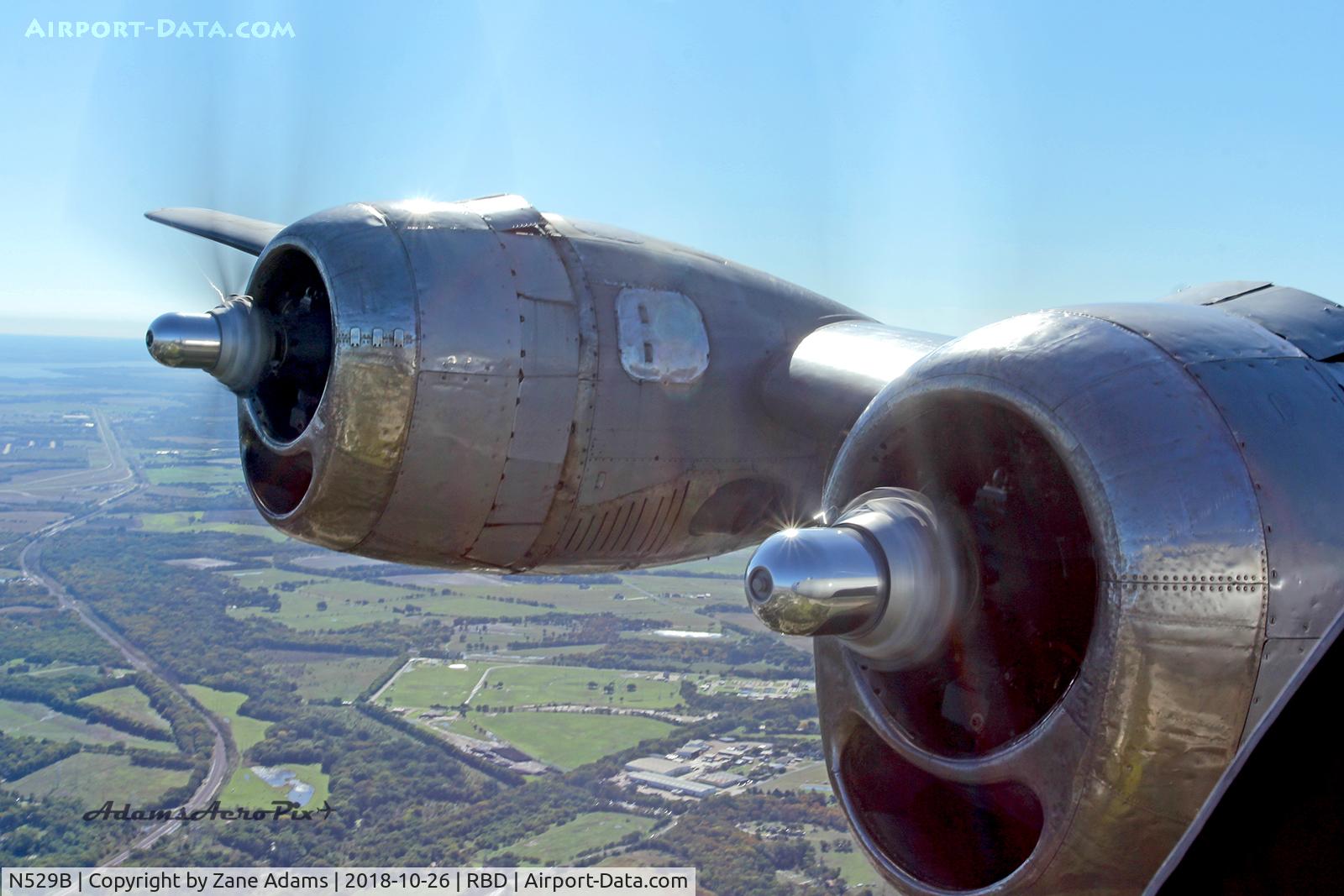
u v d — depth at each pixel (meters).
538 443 6.11
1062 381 3.64
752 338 6.80
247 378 6.28
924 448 4.01
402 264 5.88
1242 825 2.15
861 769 4.18
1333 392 3.67
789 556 3.59
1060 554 3.87
